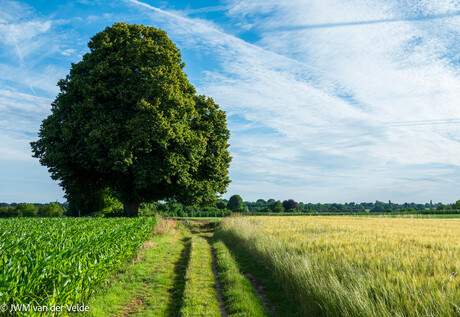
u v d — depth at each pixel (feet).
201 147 85.51
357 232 50.85
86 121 71.00
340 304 18.72
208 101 98.53
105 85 72.43
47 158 71.67
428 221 93.97
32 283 15.37
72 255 20.21
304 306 21.66
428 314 15.76
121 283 27.81
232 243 57.36
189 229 105.19
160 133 70.33
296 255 30.12
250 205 419.95
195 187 86.79
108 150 70.03
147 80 73.31
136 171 71.46
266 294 26.76
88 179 83.76
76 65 79.61
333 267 24.95
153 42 76.95
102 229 35.42
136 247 39.50
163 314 22.15
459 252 30.48
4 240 24.34
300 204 389.80
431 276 21.98
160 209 260.21
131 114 73.10
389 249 32.50
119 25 79.10
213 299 24.58
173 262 40.09
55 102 83.10
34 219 53.98
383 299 17.78
